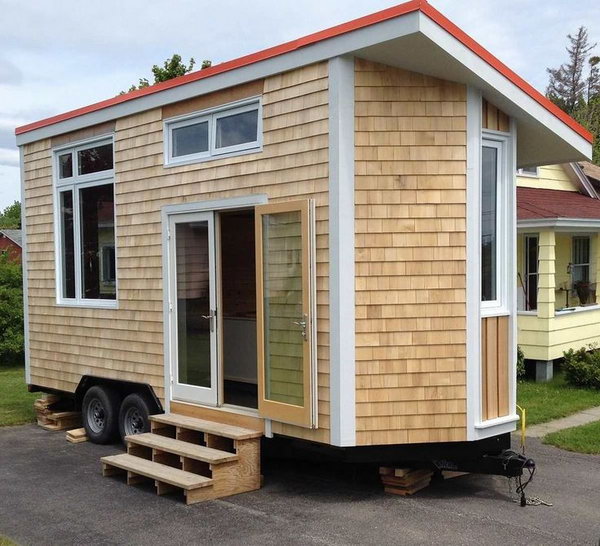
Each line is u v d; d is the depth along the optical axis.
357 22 4.87
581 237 13.45
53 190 8.21
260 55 5.61
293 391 5.42
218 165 6.09
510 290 5.70
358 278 5.11
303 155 5.34
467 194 5.20
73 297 8.08
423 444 5.23
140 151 6.94
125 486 5.89
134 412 7.20
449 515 4.96
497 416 5.52
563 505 5.20
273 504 5.26
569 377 10.38
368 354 5.12
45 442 7.68
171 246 6.60
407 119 5.14
